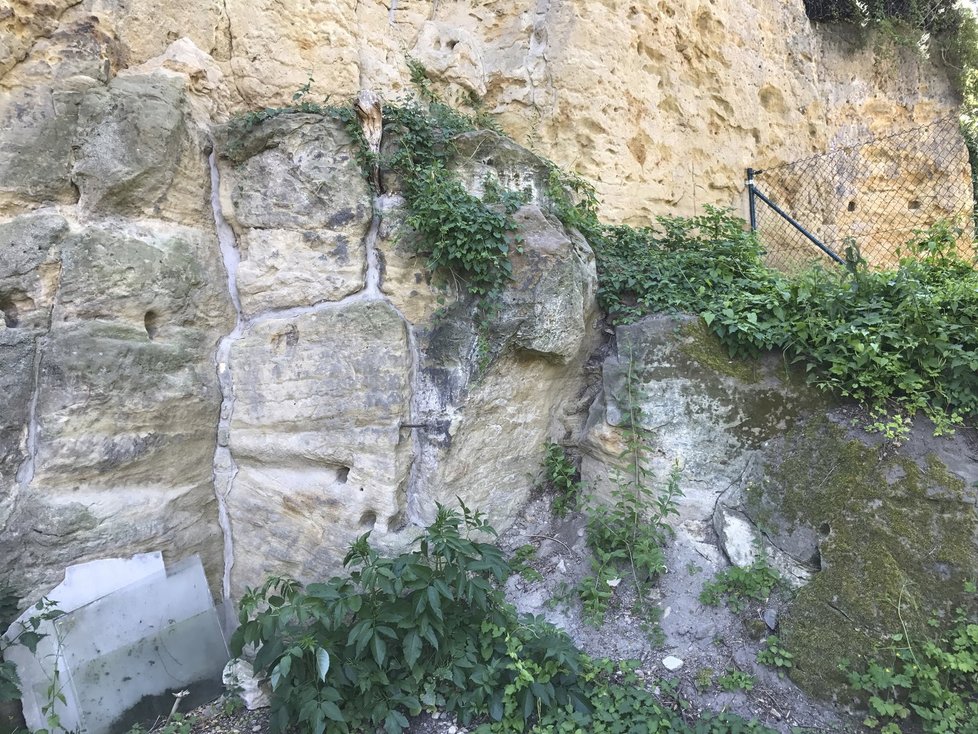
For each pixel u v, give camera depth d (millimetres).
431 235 3586
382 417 3494
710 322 3711
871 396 3295
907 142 8172
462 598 3156
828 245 7270
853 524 3076
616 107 5090
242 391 3719
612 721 2744
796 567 3189
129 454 3291
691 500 3572
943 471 3031
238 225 3787
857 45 8453
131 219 3389
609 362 3910
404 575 2809
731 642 3094
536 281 3559
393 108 3896
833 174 7598
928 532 2939
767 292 3906
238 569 3795
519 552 3797
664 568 3426
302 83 4195
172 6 3795
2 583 2916
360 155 3648
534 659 2951
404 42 5047
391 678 2932
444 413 3561
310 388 3590
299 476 3697
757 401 3547
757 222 6715
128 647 3062
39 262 3092
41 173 3170
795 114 7164
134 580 3271
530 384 3885
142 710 3010
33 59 3297
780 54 7059
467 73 5062
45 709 2697
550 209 4184
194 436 3639
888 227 7797
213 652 3373
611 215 5070
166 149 3432
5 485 2959
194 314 3605
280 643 2826
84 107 3277
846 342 3301
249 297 3768
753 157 6691
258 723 3025
